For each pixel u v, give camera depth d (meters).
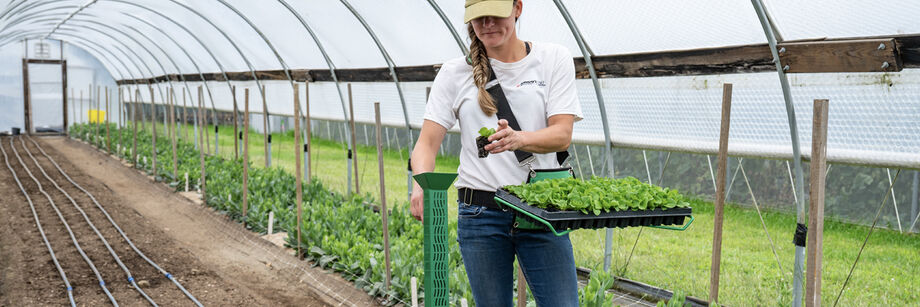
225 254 8.67
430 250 2.41
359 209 8.88
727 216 9.70
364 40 9.38
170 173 13.93
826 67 4.42
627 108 6.27
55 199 12.34
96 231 9.61
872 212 9.19
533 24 6.70
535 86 2.66
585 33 6.17
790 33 4.71
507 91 2.66
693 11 5.05
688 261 7.30
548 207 2.53
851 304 5.99
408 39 8.52
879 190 9.10
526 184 2.60
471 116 2.72
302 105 12.52
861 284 6.59
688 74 5.45
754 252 7.79
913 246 8.01
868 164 4.57
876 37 4.25
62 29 20.86
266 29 11.18
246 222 9.70
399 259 6.47
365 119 10.75
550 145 2.55
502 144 2.39
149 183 14.16
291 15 9.95
